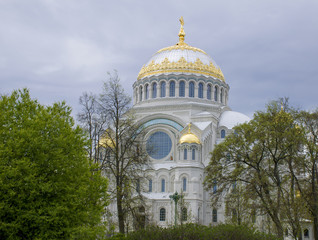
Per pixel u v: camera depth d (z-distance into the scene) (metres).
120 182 52.69
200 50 131.50
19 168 34.00
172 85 122.19
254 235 39.53
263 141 55.03
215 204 60.94
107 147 59.56
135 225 55.72
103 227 39.25
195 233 37.59
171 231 38.34
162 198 101.75
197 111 117.50
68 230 34.78
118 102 55.06
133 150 54.75
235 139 57.19
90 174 39.94
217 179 59.03
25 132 35.38
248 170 58.69
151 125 114.31
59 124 38.47
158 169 106.38
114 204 93.44
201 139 109.12
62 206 34.81
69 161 37.50
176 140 111.38
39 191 34.91
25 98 39.66
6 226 33.25
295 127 56.09
